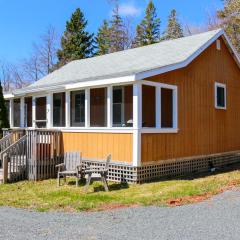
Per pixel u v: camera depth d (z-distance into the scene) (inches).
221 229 252.5
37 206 340.2
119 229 255.8
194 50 561.0
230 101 674.8
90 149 510.0
